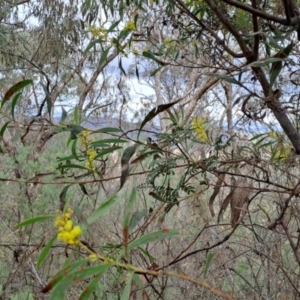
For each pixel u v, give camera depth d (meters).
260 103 1.37
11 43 3.42
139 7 1.53
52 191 2.13
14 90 0.79
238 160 1.26
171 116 1.28
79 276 0.52
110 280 1.73
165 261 1.74
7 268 2.04
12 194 2.23
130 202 0.57
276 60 0.90
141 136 1.48
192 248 1.91
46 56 3.39
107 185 2.27
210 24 1.48
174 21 1.62
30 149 2.31
